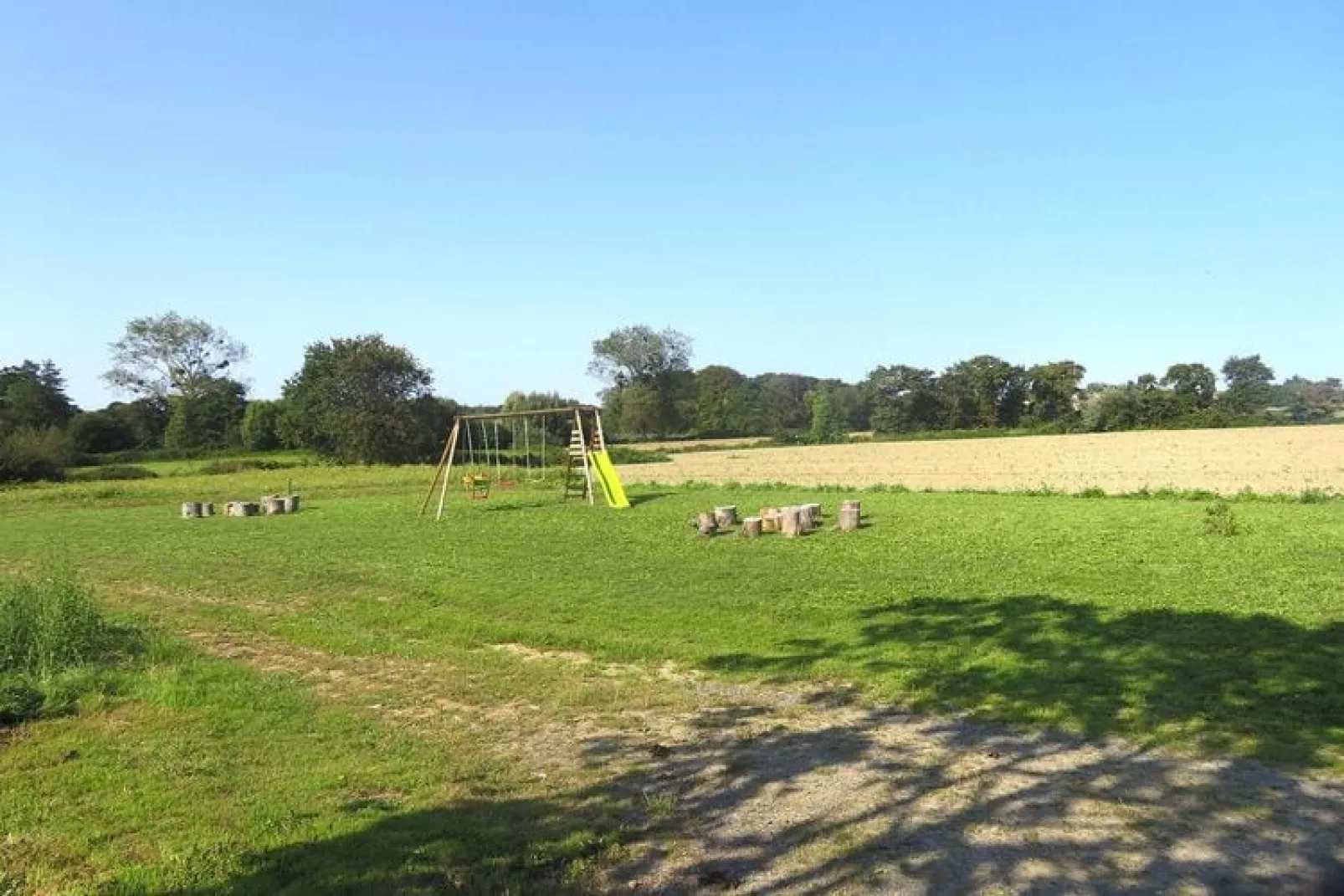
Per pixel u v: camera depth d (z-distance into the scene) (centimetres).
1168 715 664
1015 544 1532
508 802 565
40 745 703
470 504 2883
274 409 7819
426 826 524
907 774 585
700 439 9725
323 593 1405
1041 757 603
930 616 1028
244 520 2711
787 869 461
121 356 8519
